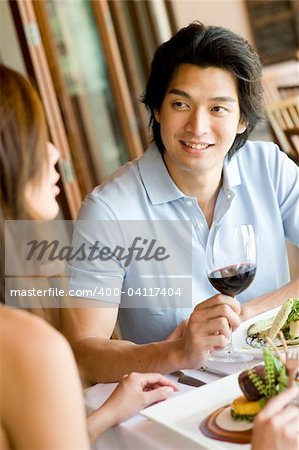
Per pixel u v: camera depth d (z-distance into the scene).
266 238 2.66
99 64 5.45
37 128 1.45
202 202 2.56
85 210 2.52
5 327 1.30
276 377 1.57
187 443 1.59
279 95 6.66
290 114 5.94
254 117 2.49
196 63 2.32
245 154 2.71
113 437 1.78
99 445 1.79
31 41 4.38
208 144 2.38
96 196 2.53
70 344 2.28
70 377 1.29
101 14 5.39
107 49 5.41
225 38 2.32
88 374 2.17
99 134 5.41
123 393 1.82
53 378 1.27
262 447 1.37
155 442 1.65
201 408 1.71
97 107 5.45
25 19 4.35
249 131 2.58
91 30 5.43
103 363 2.15
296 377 1.58
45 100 4.41
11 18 4.49
